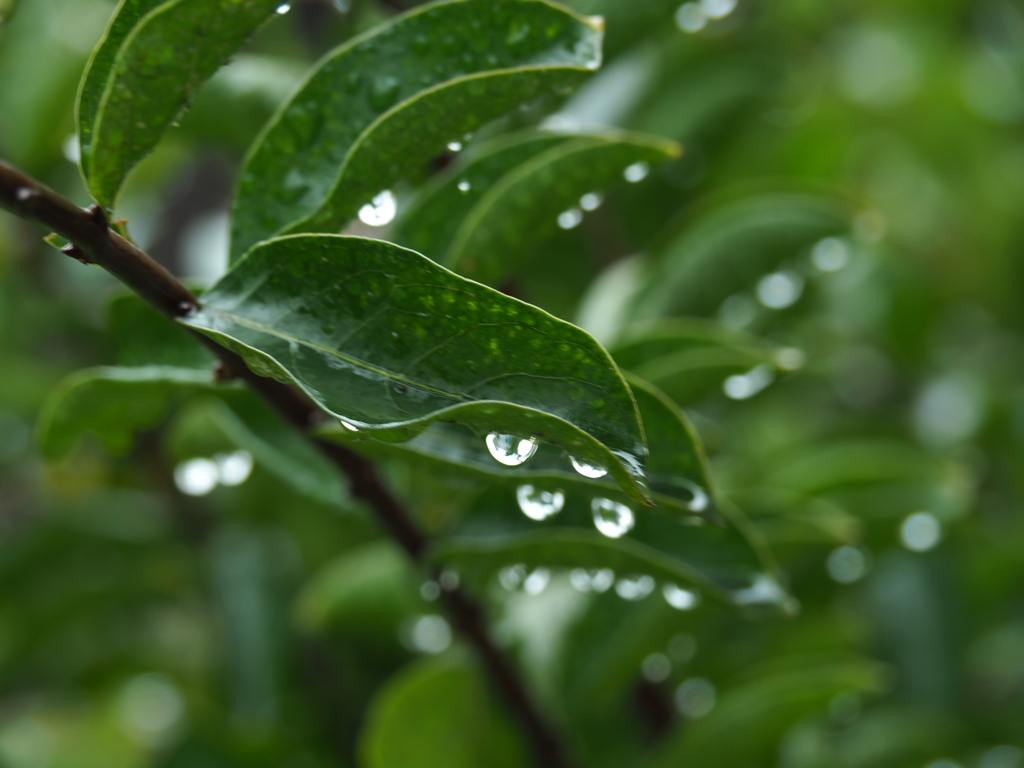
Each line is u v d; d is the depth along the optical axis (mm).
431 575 430
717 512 388
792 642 539
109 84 366
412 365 360
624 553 411
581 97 523
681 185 566
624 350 440
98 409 410
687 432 388
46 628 664
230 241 387
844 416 792
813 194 498
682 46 550
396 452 387
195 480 470
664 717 492
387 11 466
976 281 842
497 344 357
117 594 669
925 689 615
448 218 416
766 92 556
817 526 456
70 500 682
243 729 537
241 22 368
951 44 862
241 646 599
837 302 731
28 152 570
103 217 363
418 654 545
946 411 779
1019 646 722
